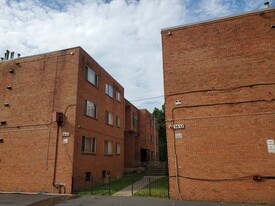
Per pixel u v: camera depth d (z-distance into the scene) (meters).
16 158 14.59
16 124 15.24
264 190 9.69
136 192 12.73
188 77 11.80
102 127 18.61
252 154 10.12
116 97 22.75
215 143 10.70
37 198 11.58
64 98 14.75
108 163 19.17
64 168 13.53
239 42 11.43
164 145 45.38
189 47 12.14
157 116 47.69
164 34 12.72
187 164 10.84
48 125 14.54
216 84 11.31
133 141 27.08
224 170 10.32
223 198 10.08
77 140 14.28
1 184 14.35
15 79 16.22
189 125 11.23
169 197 10.84
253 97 10.68
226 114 10.86
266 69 10.77
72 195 12.41
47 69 15.70
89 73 16.97
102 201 10.54
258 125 10.34
